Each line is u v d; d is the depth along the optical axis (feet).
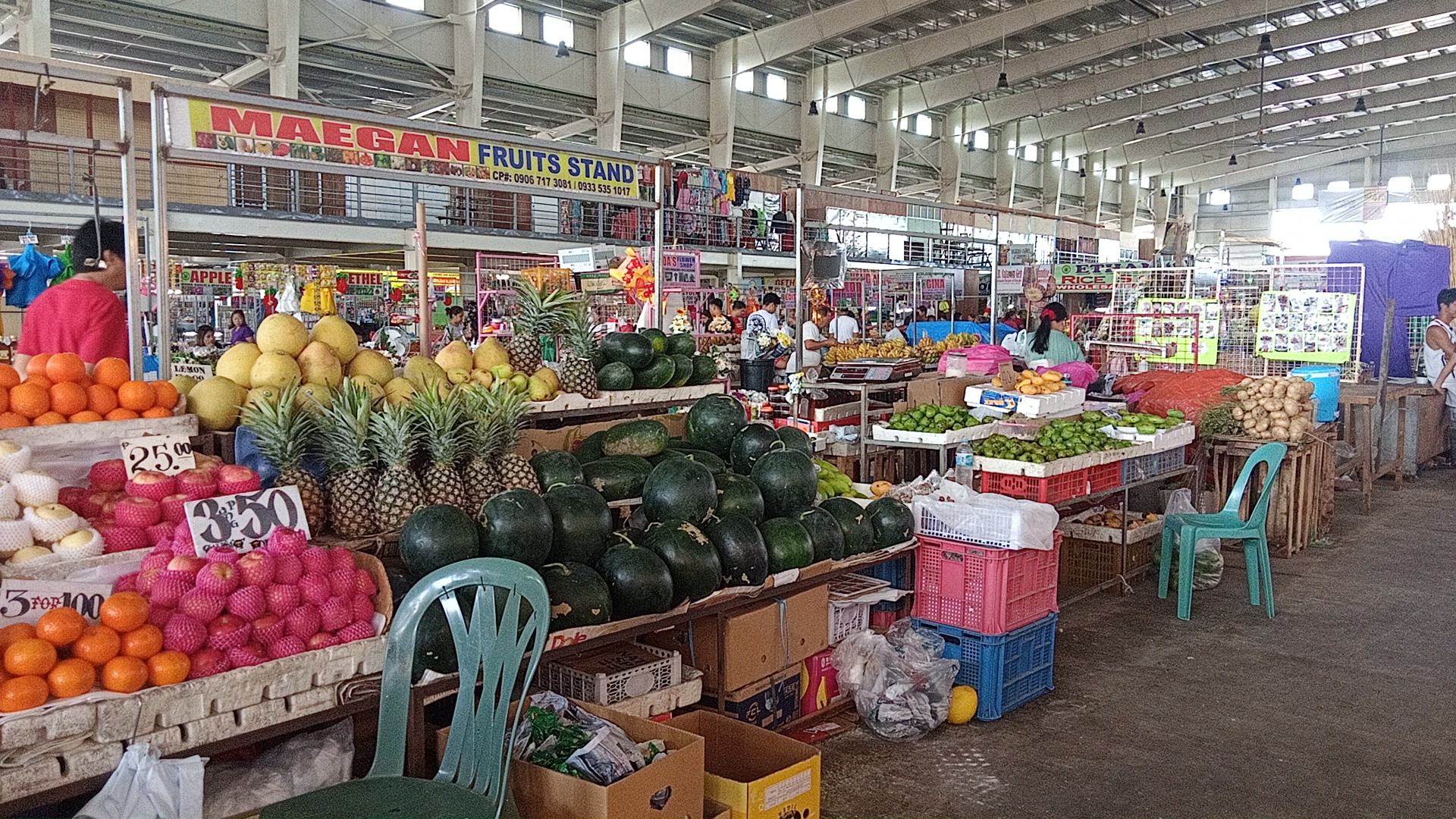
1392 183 117.91
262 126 11.16
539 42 62.64
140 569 8.36
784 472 12.85
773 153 83.82
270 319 10.96
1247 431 22.54
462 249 49.80
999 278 38.45
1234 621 17.67
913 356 23.43
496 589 8.75
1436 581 20.35
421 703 8.61
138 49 50.06
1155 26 69.77
